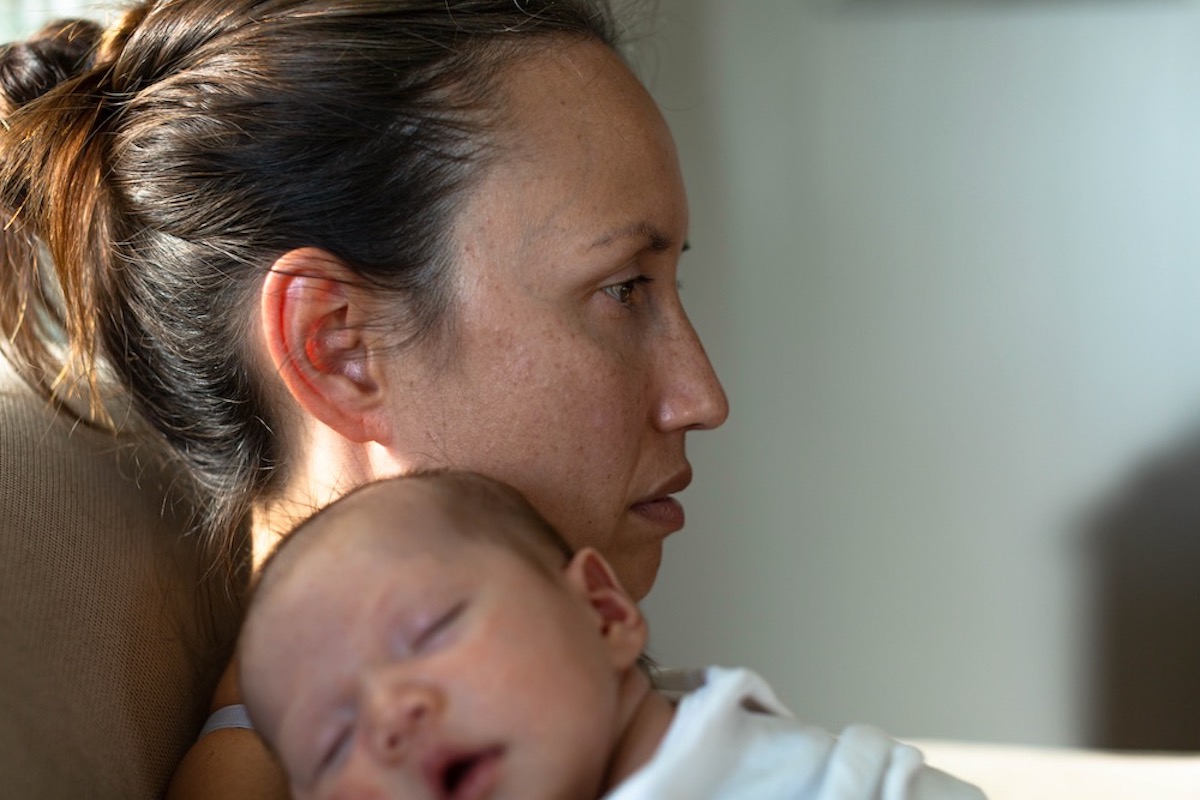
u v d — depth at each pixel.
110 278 1.11
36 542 0.99
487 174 0.98
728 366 2.43
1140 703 2.50
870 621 2.50
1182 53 2.34
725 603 2.49
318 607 0.81
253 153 1.02
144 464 1.16
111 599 1.02
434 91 1.00
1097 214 2.40
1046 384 2.44
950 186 2.40
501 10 1.03
